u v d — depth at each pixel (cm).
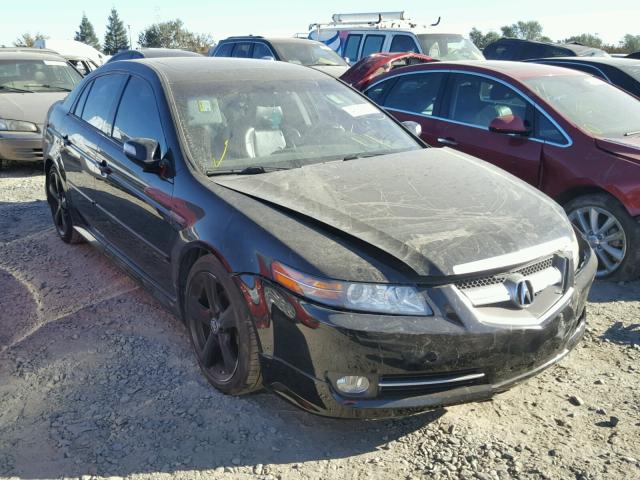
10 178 851
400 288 274
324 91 452
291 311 281
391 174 362
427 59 1016
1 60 992
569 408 327
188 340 395
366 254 284
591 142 513
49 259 535
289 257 285
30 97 911
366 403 275
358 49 1406
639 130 552
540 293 304
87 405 327
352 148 409
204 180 350
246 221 310
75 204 518
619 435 304
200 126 385
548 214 335
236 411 322
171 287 379
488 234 299
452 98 627
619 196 485
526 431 308
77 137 501
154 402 329
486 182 360
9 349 384
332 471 280
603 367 368
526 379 298
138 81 439
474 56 1353
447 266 277
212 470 281
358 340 268
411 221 305
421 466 284
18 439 301
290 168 373
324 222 299
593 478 274
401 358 270
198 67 440
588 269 339
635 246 486
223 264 311
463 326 274
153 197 378
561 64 895
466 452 292
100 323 418
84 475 277
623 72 836
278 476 277
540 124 549
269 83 435
